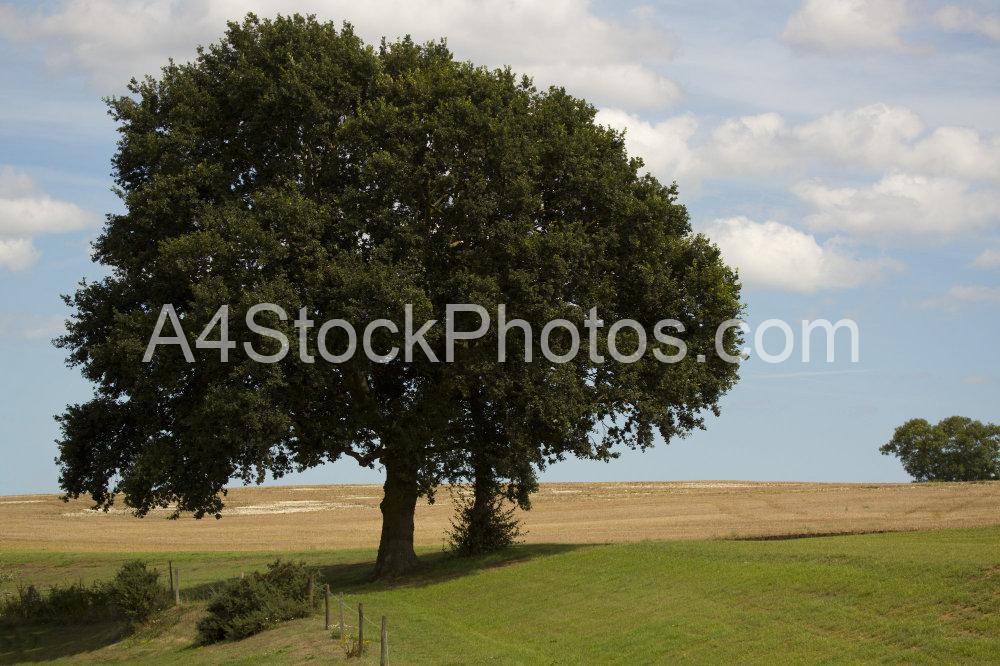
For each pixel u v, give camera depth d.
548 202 41.22
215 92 39.72
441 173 38.81
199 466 36.97
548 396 38.25
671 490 101.62
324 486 119.31
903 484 95.06
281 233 36.78
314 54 38.81
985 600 23.62
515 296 38.12
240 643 32.41
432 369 39.84
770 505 75.56
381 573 43.38
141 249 39.00
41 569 58.97
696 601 29.55
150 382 36.34
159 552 63.66
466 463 42.09
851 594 26.48
